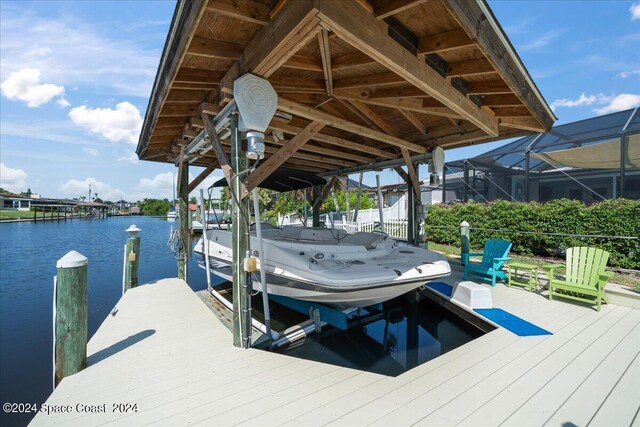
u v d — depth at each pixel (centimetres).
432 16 214
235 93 257
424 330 423
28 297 710
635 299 394
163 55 262
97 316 556
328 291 314
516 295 455
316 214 820
